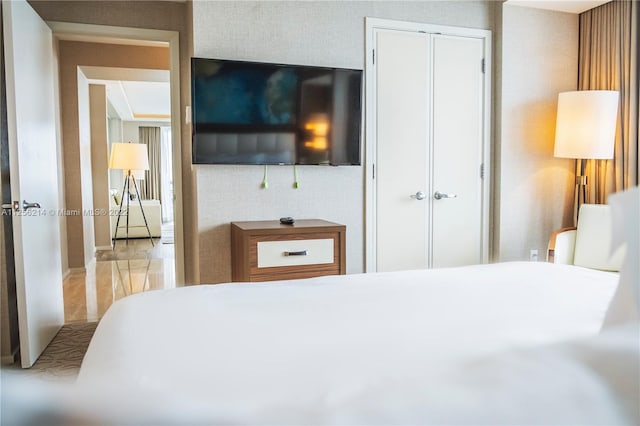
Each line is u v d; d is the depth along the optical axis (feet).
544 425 2.09
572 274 5.48
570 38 12.28
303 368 2.70
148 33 10.99
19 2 8.23
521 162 12.02
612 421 2.09
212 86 9.50
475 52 11.78
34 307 8.62
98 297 13.30
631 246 2.08
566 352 2.59
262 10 10.09
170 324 3.63
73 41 15.96
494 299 4.40
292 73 10.01
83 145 17.25
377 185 11.16
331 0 10.58
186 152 11.36
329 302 4.34
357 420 2.09
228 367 2.73
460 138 11.76
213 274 10.02
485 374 2.47
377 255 11.23
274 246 8.55
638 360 2.20
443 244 11.76
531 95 12.01
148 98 28.27
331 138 10.41
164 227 33.91
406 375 2.55
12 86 7.84
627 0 11.00
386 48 11.05
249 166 10.15
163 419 1.81
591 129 10.62
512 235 12.03
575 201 12.30
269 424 2.01
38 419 1.55
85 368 3.02
